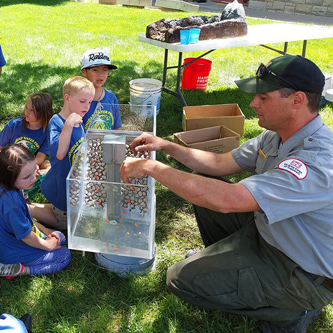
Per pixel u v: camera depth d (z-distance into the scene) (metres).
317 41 8.55
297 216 1.70
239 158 2.22
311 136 1.72
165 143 2.27
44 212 2.66
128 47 7.50
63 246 2.40
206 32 4.52
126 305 2.12
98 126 2.65
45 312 2.04
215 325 2.04
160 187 3.21
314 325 2.06
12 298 2.12
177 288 1.99
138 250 2.11
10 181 2.07
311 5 14.10
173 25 4.75
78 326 1.98
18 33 8.45
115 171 2.14
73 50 7.15
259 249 1.91
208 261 1.92
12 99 4.71
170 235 2.70
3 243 2.14
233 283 1.85
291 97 1.66
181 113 4.56
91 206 2.02
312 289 1.76
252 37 4.73
